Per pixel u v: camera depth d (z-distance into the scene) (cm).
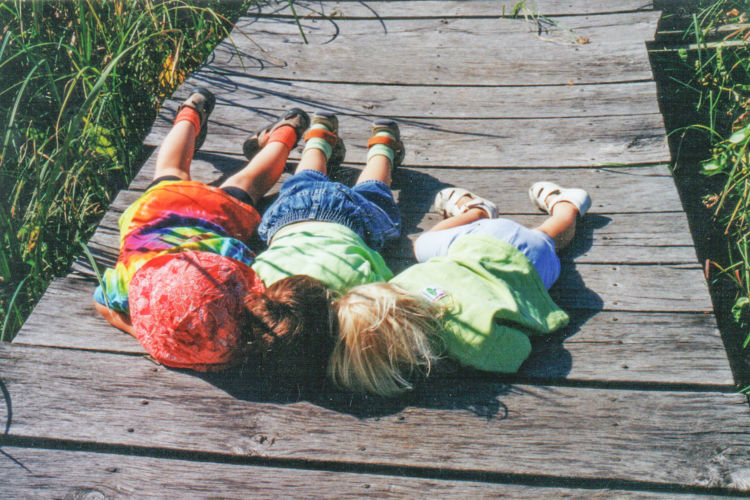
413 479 194
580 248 267
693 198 349
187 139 285
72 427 208
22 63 377
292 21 415
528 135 327
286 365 203
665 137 318
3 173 332
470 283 226
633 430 203
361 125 337
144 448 204
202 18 407
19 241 318
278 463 200
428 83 362
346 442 203
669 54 413
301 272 218
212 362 210
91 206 350
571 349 228
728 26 416
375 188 272
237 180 276
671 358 224
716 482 190
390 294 205
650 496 189
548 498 189
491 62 374
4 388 219
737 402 210
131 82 377
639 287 250
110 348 232
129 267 226
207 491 192
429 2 426
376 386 207
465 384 217
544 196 279
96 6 392
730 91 389
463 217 264
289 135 295
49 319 243
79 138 337
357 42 395
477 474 195
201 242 227
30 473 197
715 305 306
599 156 312
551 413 209
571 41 385
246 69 376
